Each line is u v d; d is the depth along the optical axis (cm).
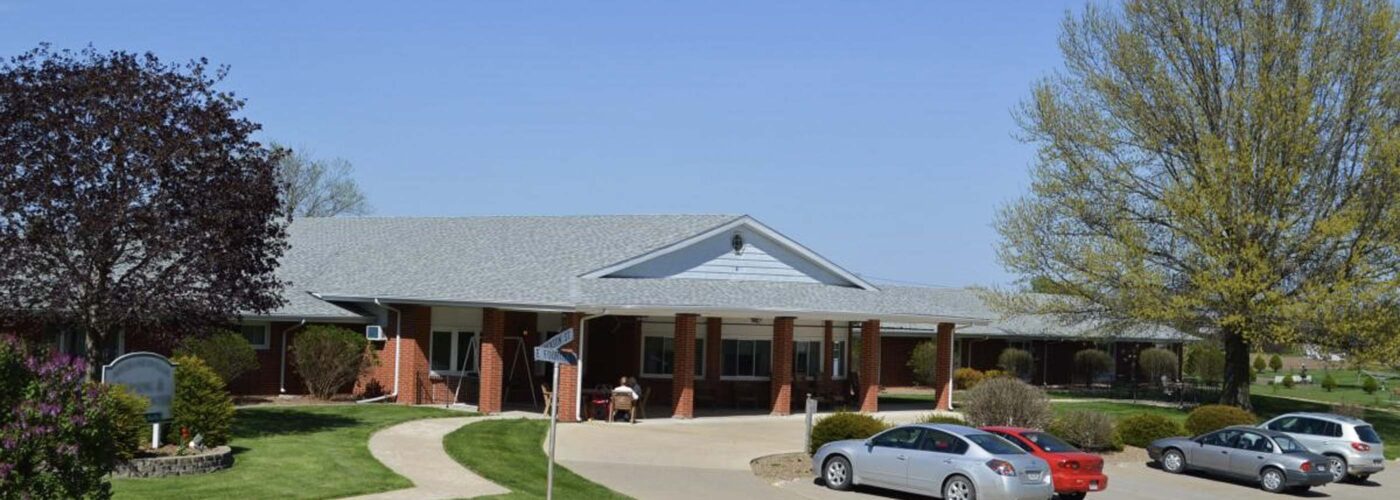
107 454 1327
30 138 2195
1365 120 4197
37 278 2266
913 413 3994
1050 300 5056
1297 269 4269
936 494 2234
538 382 3838
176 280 2312
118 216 2212
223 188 2297
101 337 2338
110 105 2228
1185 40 4375
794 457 2766
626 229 3866
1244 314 4234
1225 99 4344
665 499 2139
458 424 2920
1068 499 2417
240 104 2386
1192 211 4234
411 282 3662
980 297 4872
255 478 1978
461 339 3709
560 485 2180
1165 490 2764
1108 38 4525
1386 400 6544
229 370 3234
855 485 2391
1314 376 8962
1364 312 4078
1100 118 4534
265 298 2431
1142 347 6888
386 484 1986
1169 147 4456
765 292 3638
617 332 3884
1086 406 4856
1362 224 4106
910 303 4062
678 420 3403
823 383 4081
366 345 3581
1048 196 4616
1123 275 4394
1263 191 4250
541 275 3469
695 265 3619
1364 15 4188
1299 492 2922
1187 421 3606
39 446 1223
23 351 1299
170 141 2241
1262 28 4247
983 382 3288
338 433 2602
